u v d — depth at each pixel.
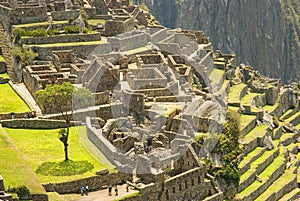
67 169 95.56
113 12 184.12
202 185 106.19
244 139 135.25
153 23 197.38
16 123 111.12
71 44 141.00
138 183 96.12
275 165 136.00
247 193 118.75
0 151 96.00
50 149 102.81
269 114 162.00
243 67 183.00
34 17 152.00
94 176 93.88
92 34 146.12
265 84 179.50
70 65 129.88
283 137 158.62
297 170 145.12
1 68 140.25
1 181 79.81
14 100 123.06
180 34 163.38
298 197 133.38
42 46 138.38
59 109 114.50
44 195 83.75
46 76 122.50
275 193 126.38
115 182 95.94
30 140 106.25
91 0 181.12
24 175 88.00
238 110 142.62
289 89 188.38
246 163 126.00
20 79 134.62
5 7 153.38
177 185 100.75
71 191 92.12
